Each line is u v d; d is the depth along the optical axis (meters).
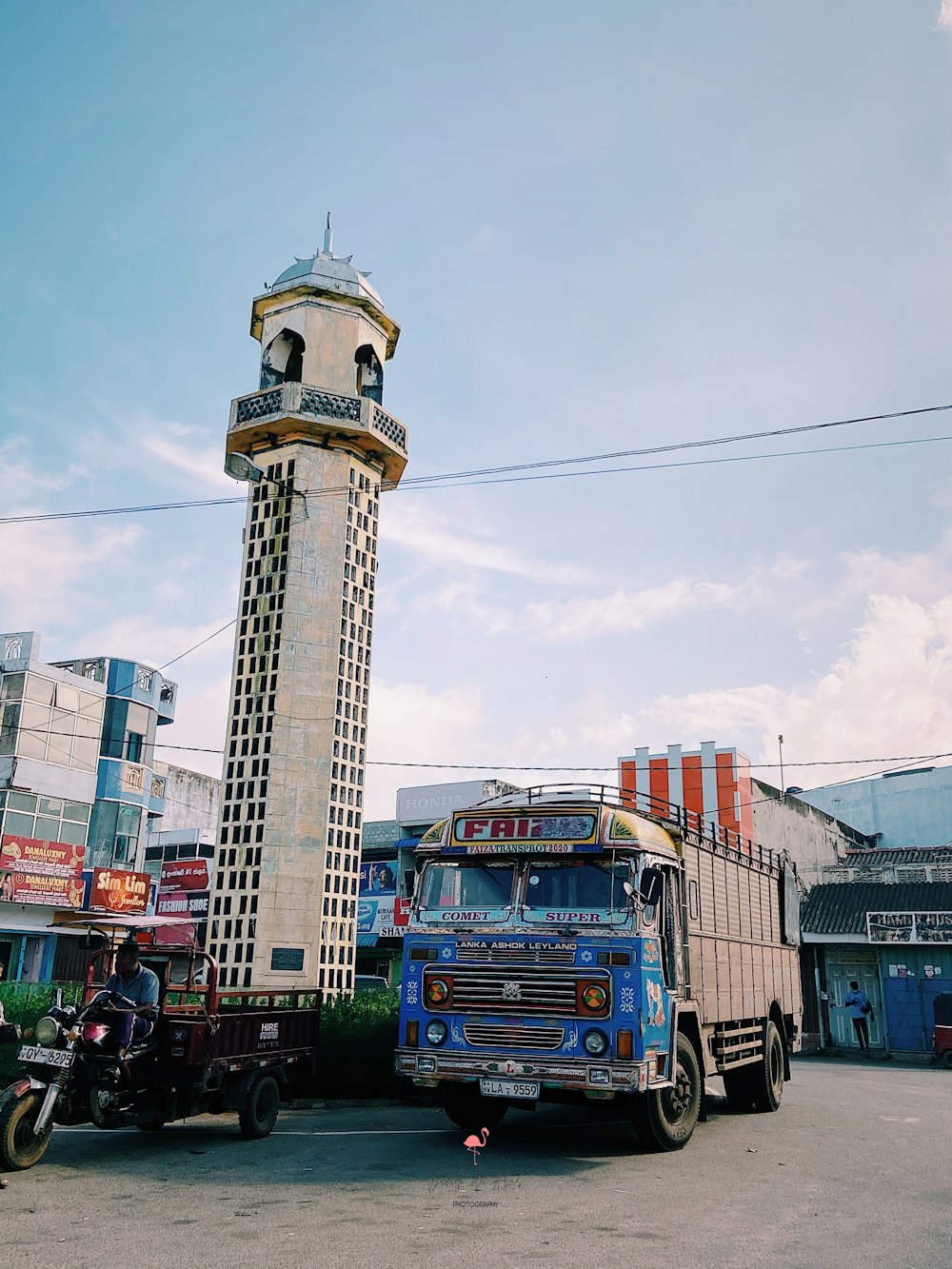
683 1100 9.69
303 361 21.52
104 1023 8.73
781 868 15.66
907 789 47.59
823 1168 8.73
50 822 31.31
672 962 9.56
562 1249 5.90
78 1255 5.66
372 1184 7.64
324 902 18.45
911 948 29.92
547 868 9.42
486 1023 8.89
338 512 20.36
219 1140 9.70
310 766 18.89
